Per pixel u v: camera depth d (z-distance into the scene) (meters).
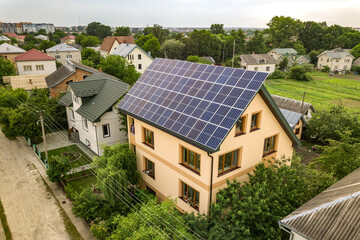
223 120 14.42
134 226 14.04
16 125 30.47
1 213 20.27
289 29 139.25
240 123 16.28
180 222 13.75
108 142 28.78
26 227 18.89
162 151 18.44
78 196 19.11
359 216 9.35
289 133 19.89
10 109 34.28
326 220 9.85
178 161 17.14
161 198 19.88
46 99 36.75
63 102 34.59
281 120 18.31
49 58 62.88
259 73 15.27
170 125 16.56
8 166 27.42
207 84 17.23
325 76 92.62
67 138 34.31
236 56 90.88
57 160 23.17
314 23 139.25
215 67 17.95
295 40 146.62
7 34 165.12
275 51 112.31
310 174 18.11
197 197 16.78
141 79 22.41
